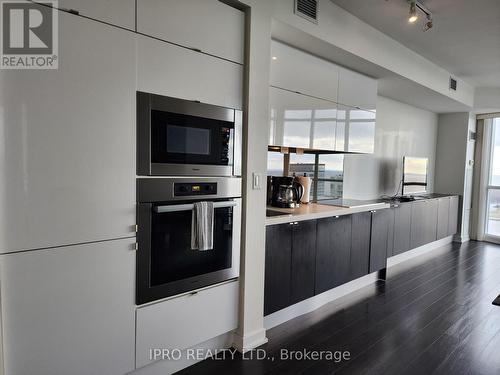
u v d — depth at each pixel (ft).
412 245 15.58
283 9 7.96
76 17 5.10
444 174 20.85
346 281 11.16
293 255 9.09
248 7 7.36
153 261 6.25
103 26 5.37
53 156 4.99
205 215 6.74
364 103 12.10
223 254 7.40
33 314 4.95
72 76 5.10
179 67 6.36
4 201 4.62
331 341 8.35
